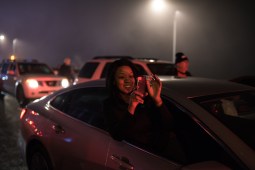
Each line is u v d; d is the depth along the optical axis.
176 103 2.52
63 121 3.33
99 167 2.71
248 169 1.94
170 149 2.42
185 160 2.28
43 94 10.51
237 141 2.12
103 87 3.23
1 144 6.15
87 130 3.00
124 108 2.58
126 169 2.46
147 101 2.50
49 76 10.90
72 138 3.08
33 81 10.39
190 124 2.44
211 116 2.33
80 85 3.54
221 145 2.13
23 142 3.88
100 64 8.43
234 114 2.59
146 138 2.53
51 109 3.67
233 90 2.85
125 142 2.60
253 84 6.05
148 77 2.32
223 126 2.25
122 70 2.57
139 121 2.51
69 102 3.51
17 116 9.03
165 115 2.39
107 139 2.76
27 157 3.85
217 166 1.93
